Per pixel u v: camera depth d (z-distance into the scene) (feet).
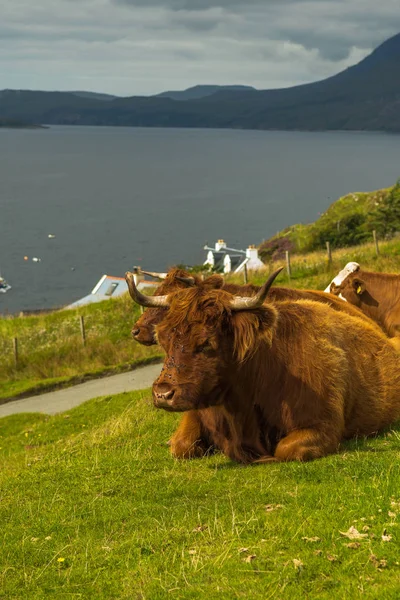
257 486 28.58
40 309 397.19
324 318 34.91
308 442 31.42
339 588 18.58
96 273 501.15
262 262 225.35
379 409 35.83
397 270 116.57
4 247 604.90
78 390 96.68
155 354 110.22
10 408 92.27
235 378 30.83
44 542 25.73
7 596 21.80
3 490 34.63
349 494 25.49
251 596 18.83
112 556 23.29
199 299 29.63
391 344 38.78
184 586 20.13
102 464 35.99
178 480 30.99
